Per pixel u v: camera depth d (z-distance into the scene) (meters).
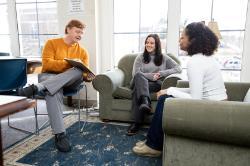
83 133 2.40
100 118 2.75
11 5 3.73
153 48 2.76
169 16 3.13
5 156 1.90
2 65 1.76
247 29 2.85
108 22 3.34
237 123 1.14
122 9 3.31
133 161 1.84
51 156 1.91
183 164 1.35
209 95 1.56
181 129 1.25
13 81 1.88
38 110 3.21
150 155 1.87
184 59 3.17
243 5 2.87
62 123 2.08
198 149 1.30
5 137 2.27
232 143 1.21
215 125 1.17
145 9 3.24
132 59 3.08
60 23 3.36
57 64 2.56
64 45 2.73
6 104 0.67
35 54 3.85
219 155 1.27
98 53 3.38
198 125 1.20
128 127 2.56
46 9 3.64
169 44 3.21
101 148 2.06
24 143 2.15
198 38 1.55
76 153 1.97
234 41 2.97
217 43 1.59
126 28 3.35
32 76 3.38
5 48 3.98
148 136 1.86
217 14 2.97
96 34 3.27
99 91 2.67
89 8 3.19
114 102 2.65
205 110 1.21
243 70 2.95
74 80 2.29
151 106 2.48
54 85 2.05
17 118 2.85
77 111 3.16
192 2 3.04
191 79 1.51
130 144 2.15
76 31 2.66
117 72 2.88
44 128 2.53
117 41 3.42
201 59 1.54
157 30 3.25
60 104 2.12
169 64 2.80
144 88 2.35
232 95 2.01
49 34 3.72
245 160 1.23
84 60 2.82
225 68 3.05
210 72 1.55
